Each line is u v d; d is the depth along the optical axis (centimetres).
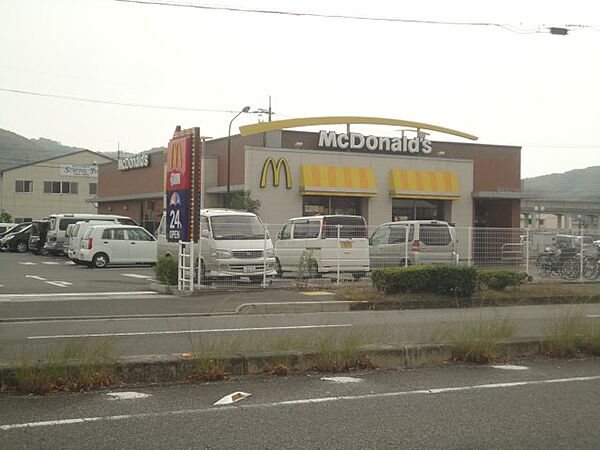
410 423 632
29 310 1430
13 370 727
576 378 838
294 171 3428
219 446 557
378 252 2088
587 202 6888
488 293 1745
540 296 1761
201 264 1850
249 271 1831
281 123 3553
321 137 3666
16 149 9956
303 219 2050
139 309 1470
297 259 1989
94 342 846
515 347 971
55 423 616
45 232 3734
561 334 1000
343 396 734
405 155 3847
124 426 611
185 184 1722
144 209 4653
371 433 600
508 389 776
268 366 842
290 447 557
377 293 1695
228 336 1070
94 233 2750
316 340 944
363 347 909
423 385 793
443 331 1012
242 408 680
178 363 802
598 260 2223
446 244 2072
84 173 7675
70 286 1970
